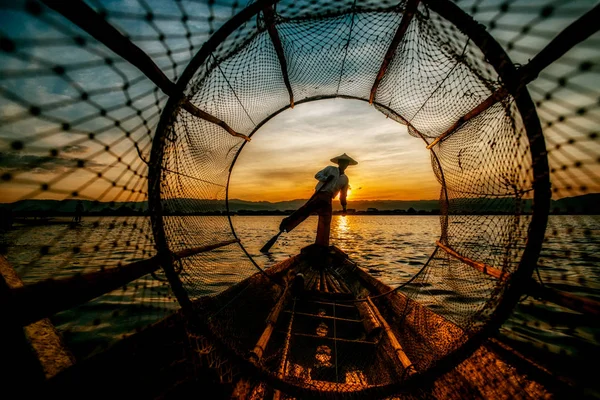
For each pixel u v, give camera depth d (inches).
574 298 45.2
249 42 73.8
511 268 58.9
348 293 141.3
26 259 323.3
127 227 54.5
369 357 93.9
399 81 105.5
